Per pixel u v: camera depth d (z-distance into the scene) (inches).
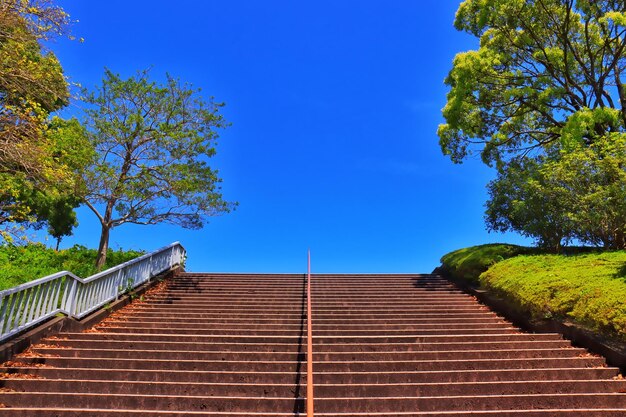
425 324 342.0
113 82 548.4
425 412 199.2
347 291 477.7
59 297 311.3
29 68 274.2
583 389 224.7
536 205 476.7
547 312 317.4
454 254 572.1
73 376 235.8
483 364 253.4
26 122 272.2
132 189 510.6
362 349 282.8
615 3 567.2
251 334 317.1
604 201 404.5
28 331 271.3
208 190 564.4
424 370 250.7
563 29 590.2
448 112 638.5
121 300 394.9
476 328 339.6
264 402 209.0
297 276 557.9
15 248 490.9
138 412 197.0
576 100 610.9
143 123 545.6
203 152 564.1
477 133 688.4
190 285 505.7
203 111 571.2
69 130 443.2
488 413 198.5
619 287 283.1
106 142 540.4
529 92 577.3
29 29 266.8
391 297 445.1
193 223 570.3
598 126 575.5
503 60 619.2
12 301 271.1
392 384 223.1
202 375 236.2
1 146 261.4
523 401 211.3
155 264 505.0
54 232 831.1
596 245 485.1
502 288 386.6
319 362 249.4
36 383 222.5
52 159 285.0
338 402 208.4
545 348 283.9
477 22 637.9
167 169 535.2
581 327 285.4
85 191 498.9
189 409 208.2
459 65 594.9
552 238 481.4
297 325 334.6
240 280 538.0
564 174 438.0
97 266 527.2
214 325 335.3
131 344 284.4
